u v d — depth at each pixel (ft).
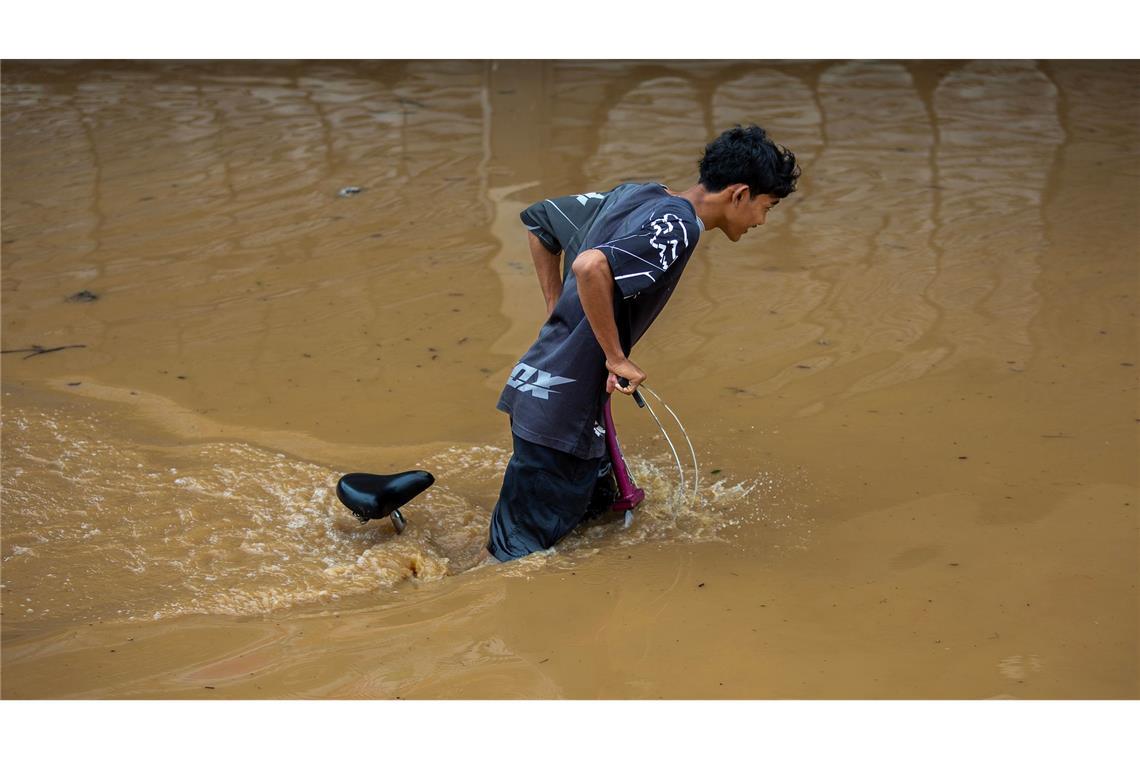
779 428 14.89
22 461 14.15
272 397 15.97
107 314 18.49
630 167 24.35
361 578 11.96
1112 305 17.93
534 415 11.85
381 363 16.88
